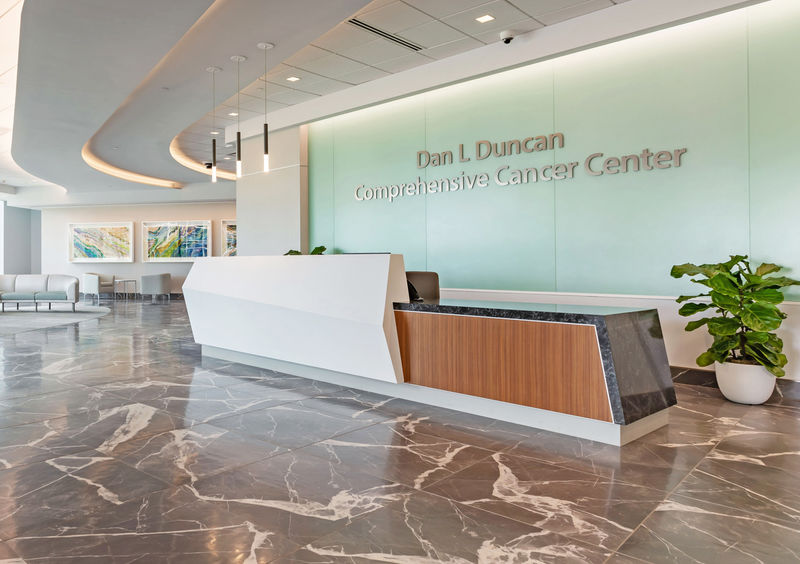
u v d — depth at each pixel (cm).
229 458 330
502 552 221
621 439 351
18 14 559
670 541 230
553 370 367
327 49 671
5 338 861
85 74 639
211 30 570
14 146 1035
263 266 590
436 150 772
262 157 988
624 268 603
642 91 586
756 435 376
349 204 885
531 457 332
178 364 645
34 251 1998
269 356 592
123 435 376
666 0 529
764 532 238
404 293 472
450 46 668
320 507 262
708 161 544
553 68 654
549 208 662
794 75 494
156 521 247
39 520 248
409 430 388
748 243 521
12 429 389
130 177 1539
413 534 236
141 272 1834
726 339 464
